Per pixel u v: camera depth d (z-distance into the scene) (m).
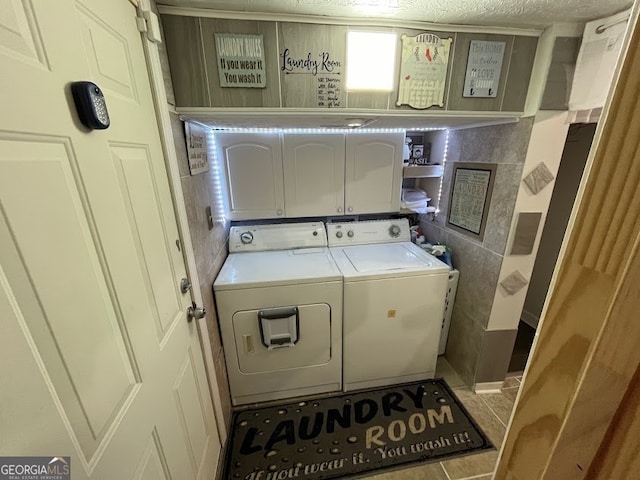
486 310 1.70
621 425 0.27
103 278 0.63
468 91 1.29
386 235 2.14
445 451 1.48
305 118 1.33
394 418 1.67
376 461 1.44
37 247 0.47
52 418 0.48
